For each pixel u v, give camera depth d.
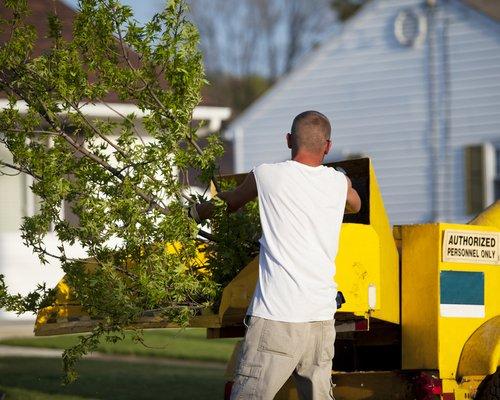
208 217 8.48
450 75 29.19
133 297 8.55
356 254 8.19
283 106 31.97
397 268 8.77
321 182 7.61
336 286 7.68
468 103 28.91
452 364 8.66
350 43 30.83
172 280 8.34
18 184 22.28
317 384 7.45
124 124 8.68
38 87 8.52
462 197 28.94
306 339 7.36
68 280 8.51
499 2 29.73
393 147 30.12
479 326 8.86
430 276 8.70
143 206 8.50
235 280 8.30
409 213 29.80
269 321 7.30
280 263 7.38
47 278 22.66
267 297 7.35
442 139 29.30
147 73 8.61
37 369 15.34
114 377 14.66
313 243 7.45
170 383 14.12
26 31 8.67
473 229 8.90
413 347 8.73
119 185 8.43
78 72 8.51
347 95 30.92
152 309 8.47
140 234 8.40
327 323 7.46
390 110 30.16
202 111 21.31
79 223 8.43
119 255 8.57
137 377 14.69
